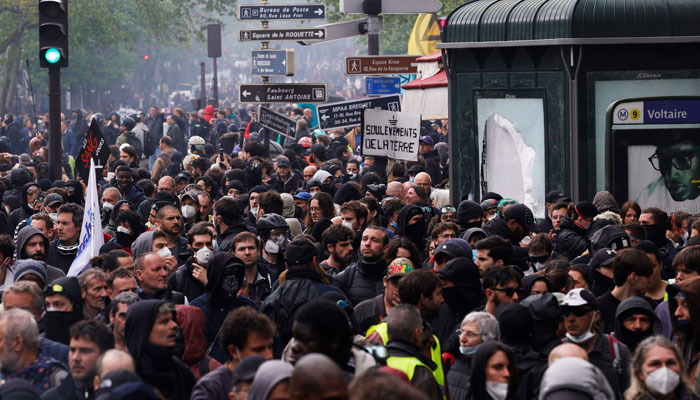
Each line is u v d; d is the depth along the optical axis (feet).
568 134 91.86
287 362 36.81
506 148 96.89
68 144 242.78
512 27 94.48
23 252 65.51
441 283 48.21
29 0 328.08
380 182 94.89
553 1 92.58
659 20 88.84
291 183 117.60
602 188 91.45
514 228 68.64
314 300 38.14
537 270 64.34
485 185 98.53
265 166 116.67
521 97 95.25
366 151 108.17
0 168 140.26
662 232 66.64
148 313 42.24
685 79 90.38
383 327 45.93
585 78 90.84
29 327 41.68
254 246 60.64
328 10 268.82
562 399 34.06
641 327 46.70
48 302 50.75
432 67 128.77
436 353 46.26
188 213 85.10
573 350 37.50
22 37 358.02
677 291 49.24
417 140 107.86
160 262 54.60
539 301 44.65
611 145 87.45
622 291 52.80
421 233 70.90
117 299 45.65
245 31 134.10
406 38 331.77
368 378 27.55
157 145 233.55
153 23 365.81
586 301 44.06
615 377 44.14
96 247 67.72
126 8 445.37
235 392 36.70
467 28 97.86
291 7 133.39
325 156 132.57
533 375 42.86
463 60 99.40
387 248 58.18
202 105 333.42
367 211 72.84
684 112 87.71
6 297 48.67
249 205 94.32
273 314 52.24
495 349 40.47
